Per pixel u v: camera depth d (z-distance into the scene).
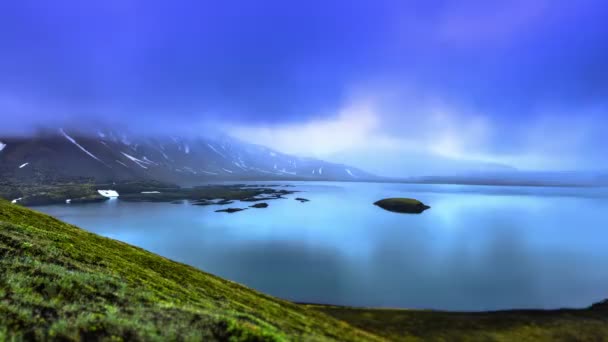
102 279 20.75
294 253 79.25
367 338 30.78
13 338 11.17
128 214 147.75
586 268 67.38
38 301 14.76
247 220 130.50
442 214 152.38
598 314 43.69
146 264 36.56
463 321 40.66
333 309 43.91
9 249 21.80
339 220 131.50
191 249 83.06
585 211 165.62
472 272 64.69
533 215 149.75
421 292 54.00
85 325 13.10
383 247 85.75
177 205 182.88
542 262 72.00
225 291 33.97
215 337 14.51
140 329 13.59
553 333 37.56
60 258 23.45
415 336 36.16
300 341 18.53
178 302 21.52
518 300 50.59
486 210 169.25
